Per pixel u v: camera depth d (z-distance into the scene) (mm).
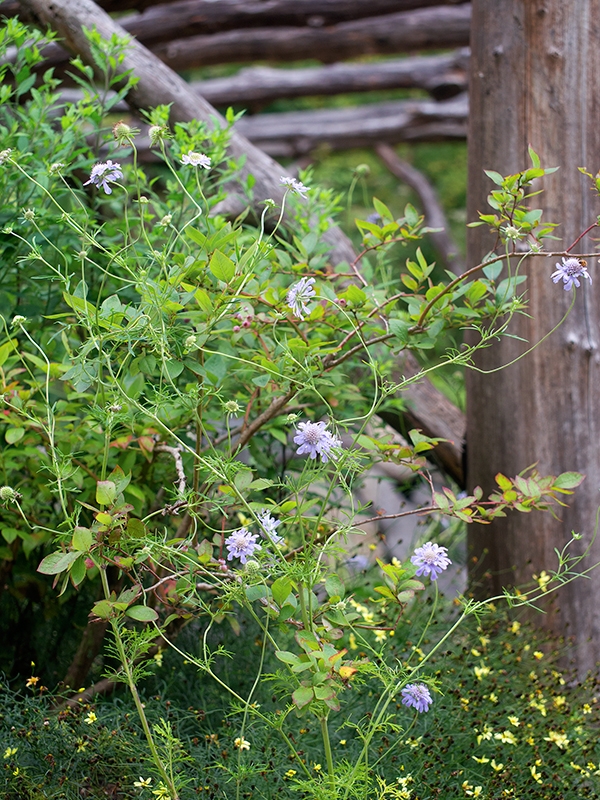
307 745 1846
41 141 2006
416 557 1701
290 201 2158
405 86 5051
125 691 1949
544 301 2107
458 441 2264
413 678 1733
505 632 2070
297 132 6020
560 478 1786
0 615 2076
